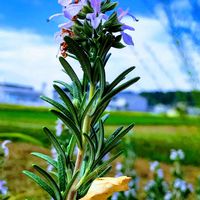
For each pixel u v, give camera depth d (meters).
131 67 0.29
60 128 0.70
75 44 0.27
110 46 0.28
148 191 1.25
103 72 0.28
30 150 1.43
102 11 0.28
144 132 3.31
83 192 0.29
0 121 2.58
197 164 1.69
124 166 1.29
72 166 0.29
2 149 0.63
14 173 1.23
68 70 0.29
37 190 1.12
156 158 2.30
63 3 0.28
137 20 0.28
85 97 0.29
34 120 2.77
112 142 0.29
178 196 1.19
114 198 1.10
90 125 0.29
